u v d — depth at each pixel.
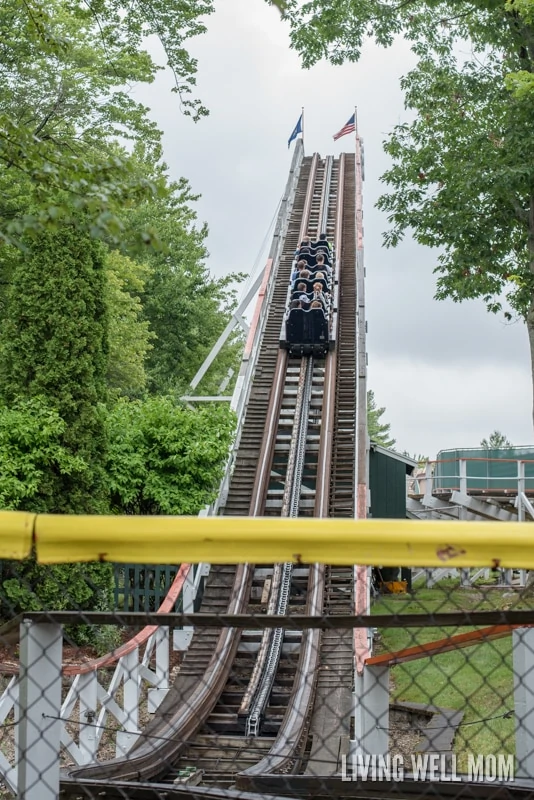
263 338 27.17
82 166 6.18
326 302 26.84
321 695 12.33
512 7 15.76
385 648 14.81
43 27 8.87
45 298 15.62
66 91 20.88
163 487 16.72
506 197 18.89
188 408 19.39
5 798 5.07
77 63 21.25
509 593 15.52
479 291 20.98
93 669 8.92
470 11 18.83
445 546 2.65
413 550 2.65
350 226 36.25
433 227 19.89
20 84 20.77
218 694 12.57
